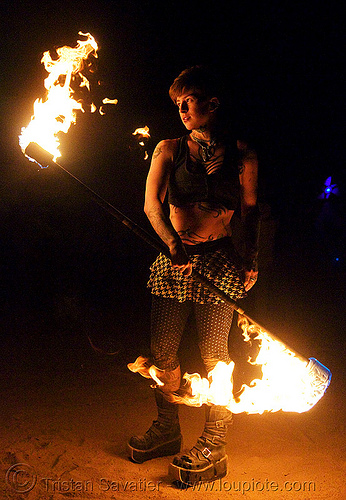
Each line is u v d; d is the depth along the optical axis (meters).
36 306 6.95
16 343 5.50
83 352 5.21
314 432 3.24
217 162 2.54
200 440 2.61
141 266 8.70
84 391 3.92
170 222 2.47
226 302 2.49
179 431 2.85
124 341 5.74
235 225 4.39
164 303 2.66
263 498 2.38
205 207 2.54
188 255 2.58
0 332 5.93
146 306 7.64
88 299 7.39
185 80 2.46
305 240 10.67
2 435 2.93
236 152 2.61
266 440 3.10
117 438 3.01
